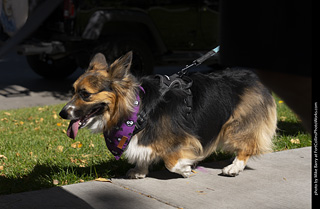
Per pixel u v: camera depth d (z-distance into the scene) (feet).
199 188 11.14
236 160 12.17
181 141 11.17
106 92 10.30
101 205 9.95
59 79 36.45
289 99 3.25
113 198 10.43
